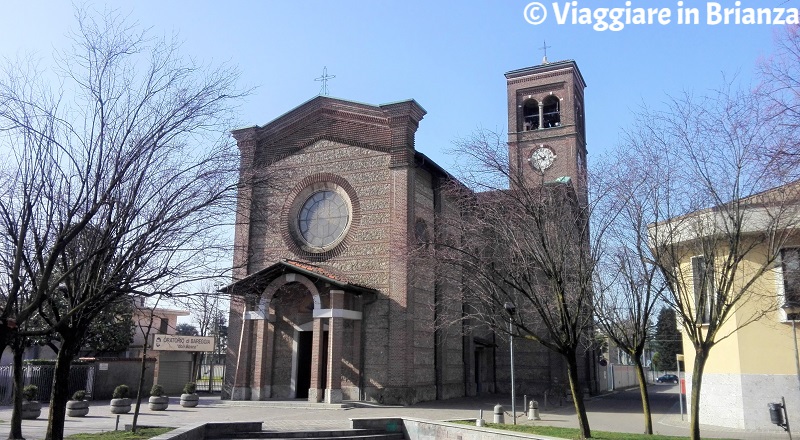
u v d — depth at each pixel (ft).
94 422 69.77
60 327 40.50
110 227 38.29
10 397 97.25
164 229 40.27
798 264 51.44
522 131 143.95
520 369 118.73
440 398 98.99
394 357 89.81
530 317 84.28
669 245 48.85
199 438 56.44
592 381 131.44
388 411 81.10
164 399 84.64
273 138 105.09
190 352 124.57
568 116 139.03
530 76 146.41
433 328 93.20
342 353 92.22
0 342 32.19
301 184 102.78
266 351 94.58
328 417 74.64
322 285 91.86
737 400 62.69
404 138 96.58
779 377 60.75
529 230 52.44
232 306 99.66
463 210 63.62
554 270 50.65
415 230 96.27
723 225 47.26
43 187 38.42
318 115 103.96
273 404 87.10
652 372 249.55
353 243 96.43
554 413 83.25
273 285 93.25
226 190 42.91
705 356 44.21
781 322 61.00
